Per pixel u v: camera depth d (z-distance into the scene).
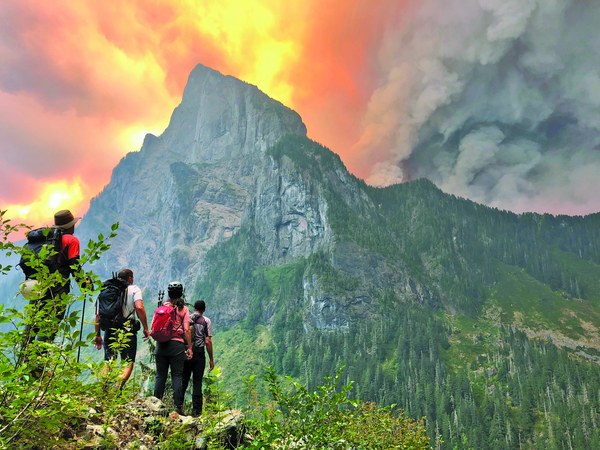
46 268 4.73
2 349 4.28
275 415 6.82
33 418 4.55
